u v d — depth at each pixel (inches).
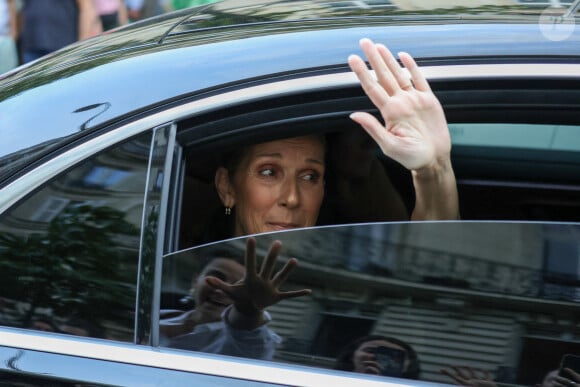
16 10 270.4
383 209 116.3
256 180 110.8
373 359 93.1
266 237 95.4
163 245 94.0
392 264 93.7
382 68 96.1
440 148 100.7
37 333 94.4
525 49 96.9
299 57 98.7
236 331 94.4
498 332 92.2
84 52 111.0
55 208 95.3
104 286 94.1
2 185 96.0
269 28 105.3
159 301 93.7
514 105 96.7
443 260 93.2
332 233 94.6
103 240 94.4
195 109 96.0
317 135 110.2
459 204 112.4
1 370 93.2
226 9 116.3
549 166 109.1
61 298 94.6
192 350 93.8
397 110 97.5
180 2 278.8
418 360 92.8
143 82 98.7
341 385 91.9
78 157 95.7
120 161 95.3
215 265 95.1
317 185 113.0
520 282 92.4
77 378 92.0
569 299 91.6
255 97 96.4
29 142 97.5
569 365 91.4
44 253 95.0
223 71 98.1
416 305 93.2
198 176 103.1
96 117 97.1
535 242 92.4
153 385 91.3
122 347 93.2
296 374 92.7
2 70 271.0
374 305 93.6
